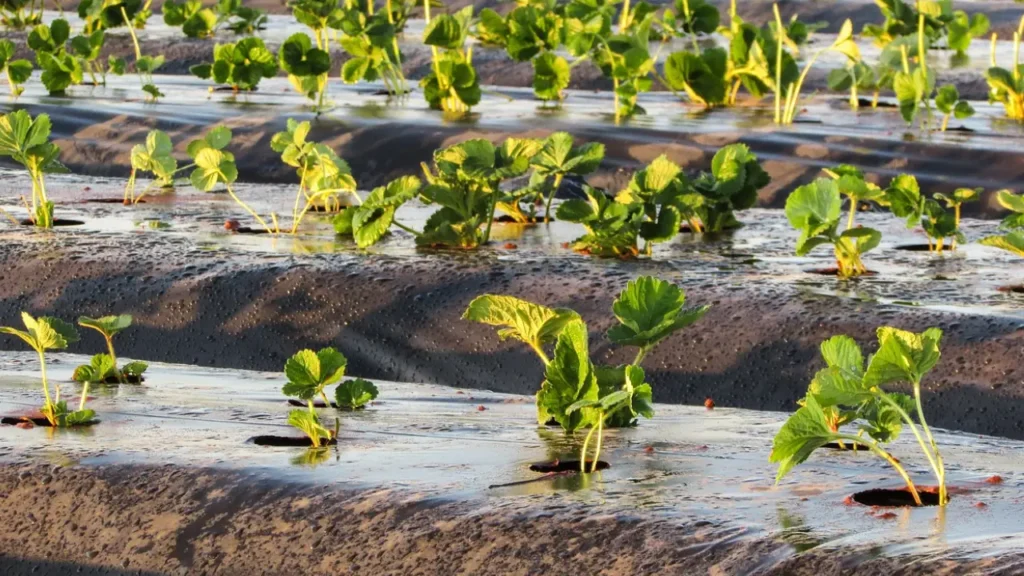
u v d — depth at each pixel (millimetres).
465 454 5914
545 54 19375
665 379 8531
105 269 10219
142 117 17438
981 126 17578
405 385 8172
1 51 19406
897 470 5434
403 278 9766
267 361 9422
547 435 6293
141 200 13633
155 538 5406
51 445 6125
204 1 34719
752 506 4992
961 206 14289
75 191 14203
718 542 4637
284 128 16719
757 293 9133
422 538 5016
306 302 9641
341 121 16953
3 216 12438
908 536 4539
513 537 4895
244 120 17078
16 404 7020
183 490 5582
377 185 15867
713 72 19750
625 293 6289
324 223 12414
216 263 10211
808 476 5414
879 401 5652
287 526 5273
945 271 10016
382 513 5199
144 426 6523
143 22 29531
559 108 19062
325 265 10055
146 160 13438
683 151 15820
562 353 6148
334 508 5293
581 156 11852
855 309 8711
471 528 4992
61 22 21984
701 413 7195
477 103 18328
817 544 4496
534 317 6129
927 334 4852
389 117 17422
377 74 20734
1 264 10445
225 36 27828
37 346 6504
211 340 9586
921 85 16812
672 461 5742
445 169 11086
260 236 11547
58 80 20203
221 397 7379
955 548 4363
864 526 4691
